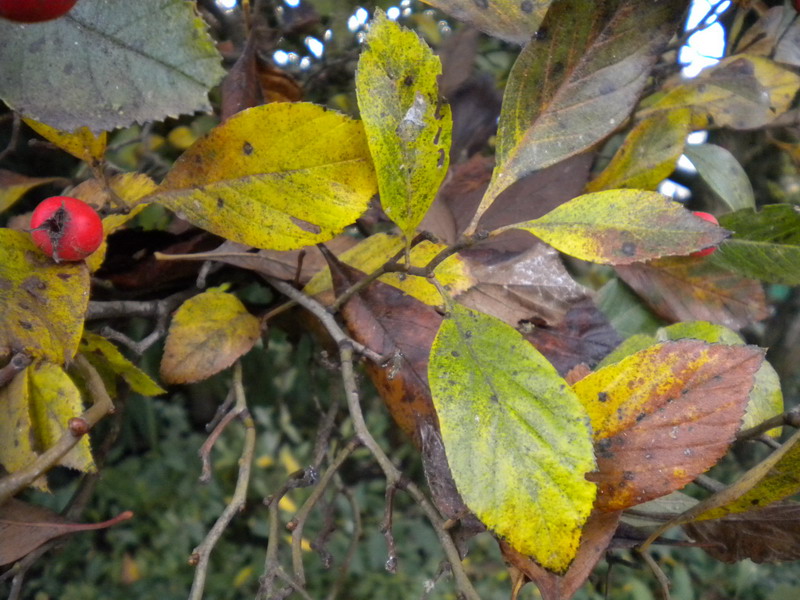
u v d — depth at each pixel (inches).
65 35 5.2
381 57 5.6
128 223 11.0
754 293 8.5
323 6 11.7
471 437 5.1
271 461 36.6
